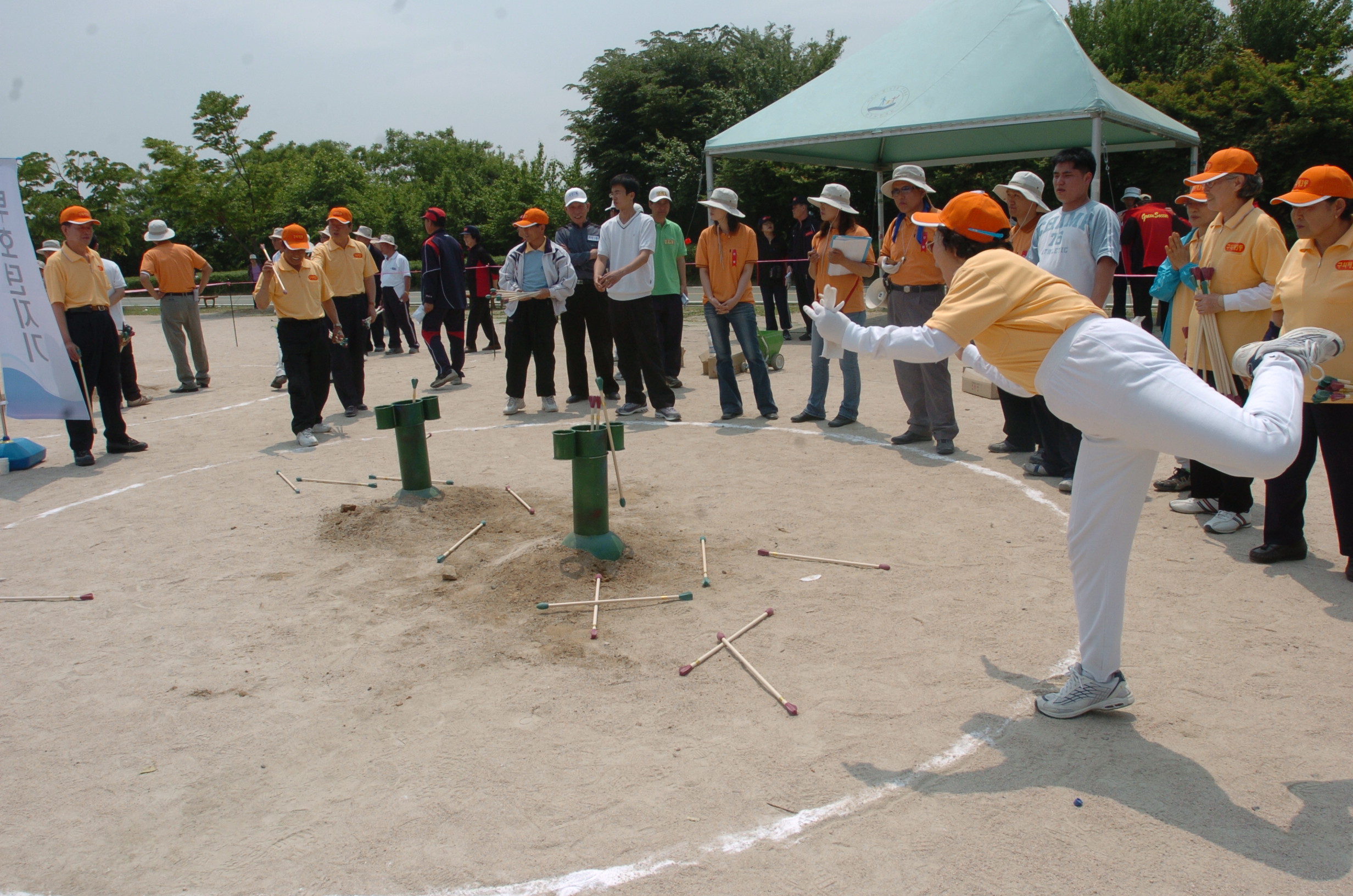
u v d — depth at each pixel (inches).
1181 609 170.6
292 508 254.4
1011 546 205.2
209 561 215.9
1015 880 102.1
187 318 472.4
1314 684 142.2
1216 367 203.9
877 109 502.9
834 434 321.1
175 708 148.5
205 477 292.4
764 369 346.0
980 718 136.0
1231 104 936.3
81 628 181.0
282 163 1407.5
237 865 110.2
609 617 175.6
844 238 310.5
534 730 136.7
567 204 393.4
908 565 196.4
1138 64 1122.7
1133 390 117.1
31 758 135.9
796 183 1066.1
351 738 136.9
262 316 1017.5
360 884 105.5
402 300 586.9
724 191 327.9
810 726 135.2
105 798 125.3
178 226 1273.4
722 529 222.7
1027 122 459.5
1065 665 150.9
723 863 106.5
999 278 125.4
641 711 141.1
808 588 186.2
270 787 125.8
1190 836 108.4
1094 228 232.7
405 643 167.9
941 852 107.1
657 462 289.4
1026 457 280.1
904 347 126.7
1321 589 176.9
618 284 346.3
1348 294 168.6
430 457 305.7
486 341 648.4
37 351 306.2
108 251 1408.7
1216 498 220.5
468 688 150.2
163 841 115.6
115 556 222.5
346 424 365.1
